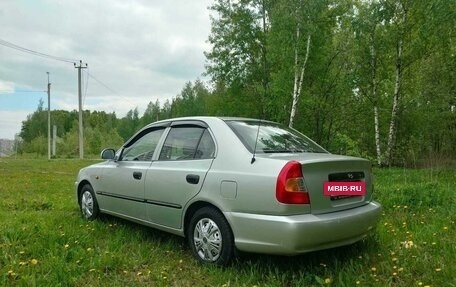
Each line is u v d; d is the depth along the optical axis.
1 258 4.04
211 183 3.88
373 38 17.14
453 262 3.81
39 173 16.58
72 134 68.81
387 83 18.88
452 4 12.02
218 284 3.55
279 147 4.12
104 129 82.56
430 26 13.28
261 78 21.56
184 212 4.18
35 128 80.94
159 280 3.63
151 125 5.15
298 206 3.39
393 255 4.09
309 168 3.49
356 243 4.38
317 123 18.66
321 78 18.33
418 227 5.23
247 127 4.32
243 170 3.68
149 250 4.43
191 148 4.36
